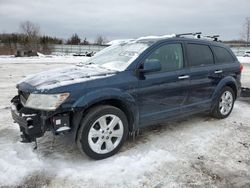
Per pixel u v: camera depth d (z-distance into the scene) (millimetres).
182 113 4641
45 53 44000
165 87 4230
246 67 18219
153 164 3555
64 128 3363
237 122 5371
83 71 3992
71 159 3656
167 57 4379
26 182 3092
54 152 3838
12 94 7820
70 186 3049
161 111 4289
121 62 4129
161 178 3230
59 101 3271
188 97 4652
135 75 3914
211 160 3705
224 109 5527
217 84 5203
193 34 5230
